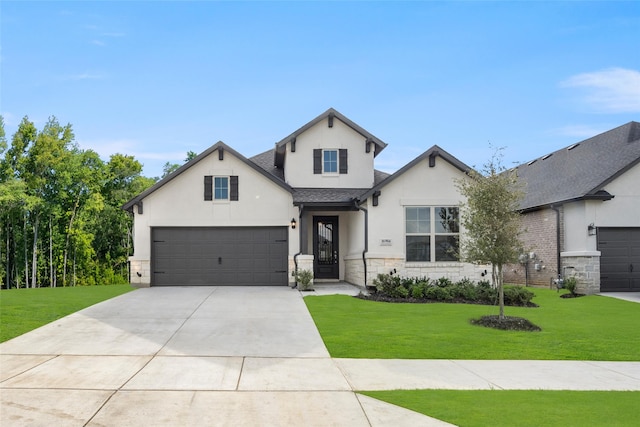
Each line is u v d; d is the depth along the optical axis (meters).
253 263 18.50
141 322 11.12
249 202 18.55
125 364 7.62
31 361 7.76
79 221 38.38
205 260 18.47
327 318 11.77
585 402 5.99
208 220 18.44
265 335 9.91
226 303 13.97
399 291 15.13
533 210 21.33
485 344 9.32
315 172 20.06
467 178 16.95
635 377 7.35
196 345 9.01
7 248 35.88
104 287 18.47
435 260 16.92
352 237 19.48
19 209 34.78
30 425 5.03
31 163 35.72
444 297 14.84
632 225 18.12
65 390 6.25
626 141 19.98
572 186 19.77
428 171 17.05
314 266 20.34
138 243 18.30
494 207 11.27
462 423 5.21
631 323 11.70
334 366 7.69
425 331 10.35
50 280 37.47
